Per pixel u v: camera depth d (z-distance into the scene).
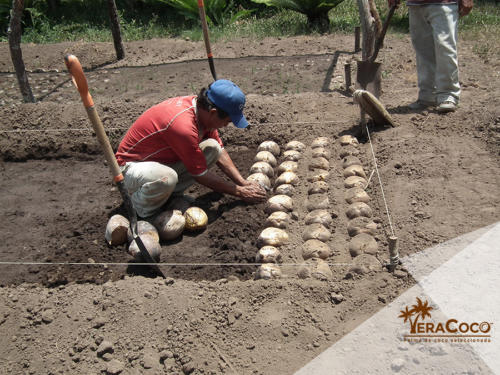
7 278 3.83
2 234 4.38
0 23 11.58
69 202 4.81
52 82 8.12
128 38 10.45
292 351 2.84
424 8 5.32
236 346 2.91
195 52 9.21
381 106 5.05
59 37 10.80
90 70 8.62
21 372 2.87
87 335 3.05
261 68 8.06
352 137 5.24
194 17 10.92
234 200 4.63
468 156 4.54
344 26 10.16
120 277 3.76
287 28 10.27
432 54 5.56
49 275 3.81
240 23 10.99
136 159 4.18
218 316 3.09
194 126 3.99
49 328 3.12
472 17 9.80
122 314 3.16
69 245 4.17
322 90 6.82
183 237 4.20
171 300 3.21
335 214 4.13
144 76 8.04
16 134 5.78
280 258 3.71
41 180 5.23
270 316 3.06
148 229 3.98
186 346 2.92
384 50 8.30
